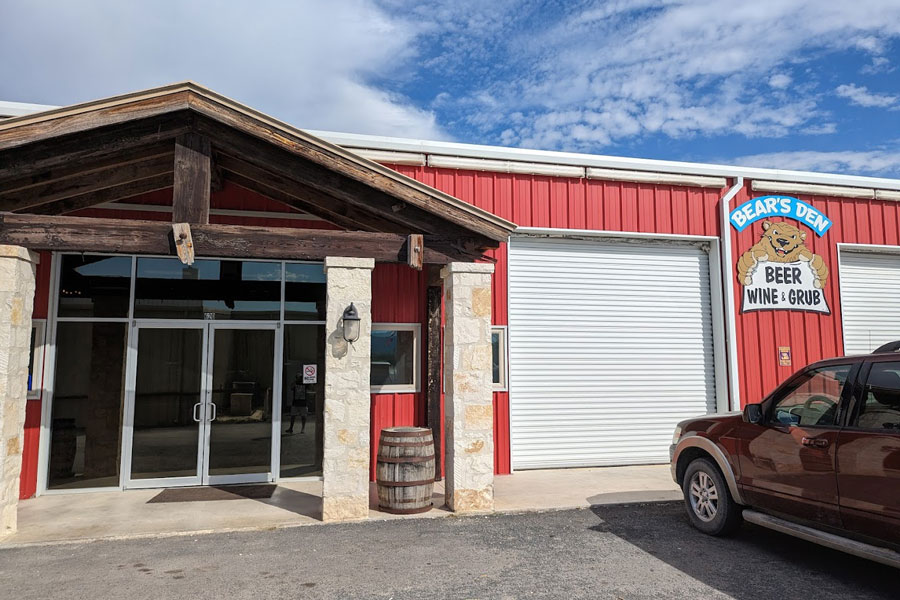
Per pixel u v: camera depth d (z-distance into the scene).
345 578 4.96
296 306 9.09
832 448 4.79
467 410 7.21
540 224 10.07
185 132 6.46
